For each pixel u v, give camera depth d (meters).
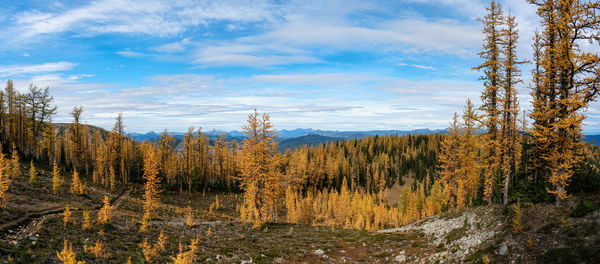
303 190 111.38
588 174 20.02
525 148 25.58
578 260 11.08
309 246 24.16
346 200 84.00
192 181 82.31
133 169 79.31
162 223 29.92
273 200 43.34
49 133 71.50
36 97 66.12
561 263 11.47
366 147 157.25
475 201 33.38
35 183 42.78
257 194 36.59
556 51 17.09
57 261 15.11
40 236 18.66
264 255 20.34
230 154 96.69
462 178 37.28
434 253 19.44
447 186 40.25
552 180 18.08
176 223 31.03
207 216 50.44
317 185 120.75
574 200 17.44
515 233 16.05
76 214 26.91
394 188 123.62
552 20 17.89
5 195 27.23
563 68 17.59
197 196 75.88
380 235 29.41
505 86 24.23
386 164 131.38
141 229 24.53
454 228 24.61
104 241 19.92
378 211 79.75
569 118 16.75
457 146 38.81
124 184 69.25
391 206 109.50
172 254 19.25
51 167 64.88
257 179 36.03
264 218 36.56
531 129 20.62
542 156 20.14
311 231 31.95
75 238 19.34
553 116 18.48
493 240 16.81
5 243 16.31
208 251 20.64
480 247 16.81
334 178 125.44
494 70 25.39
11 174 39.44
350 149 154.88
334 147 159.62
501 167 26.02
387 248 23.69
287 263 19.14
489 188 28.31
